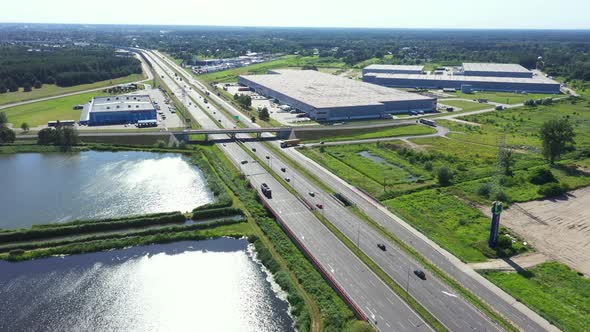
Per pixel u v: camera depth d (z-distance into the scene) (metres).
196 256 120.81
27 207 149.50
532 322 91.31
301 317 93.12
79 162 198.38
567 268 112.19
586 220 139.38
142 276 111.81
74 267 115.31
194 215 141.25
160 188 168.25
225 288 106.88
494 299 98.81
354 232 128.75
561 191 159.75
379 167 188.62
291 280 107.38
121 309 99.56
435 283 104.06
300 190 160.88
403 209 146.50
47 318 96.12
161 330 93.19
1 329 92.50
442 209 147.00
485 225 135.50
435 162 195.50
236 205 150.25
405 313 92.81
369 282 103.75
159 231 132.00
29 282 108.75
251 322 95.19
